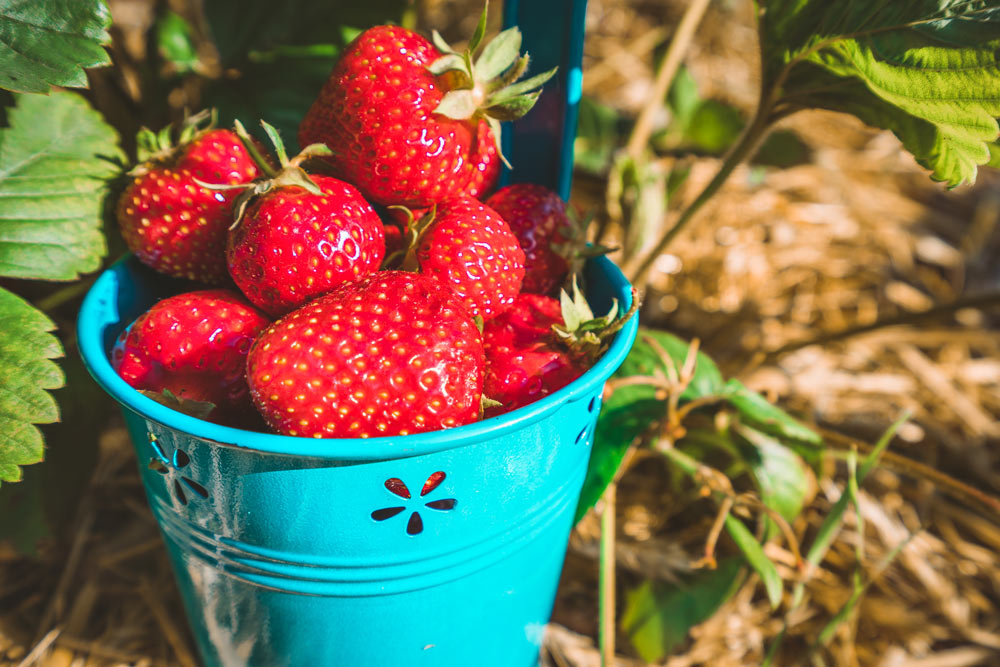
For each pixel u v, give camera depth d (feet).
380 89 0.83
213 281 0.90
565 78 0.94
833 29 0.93
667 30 1.88
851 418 1.26
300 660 0.87
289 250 0.79
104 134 0.98
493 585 0.85
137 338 0.82
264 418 0.77
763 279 1.44
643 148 1.34
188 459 0.78
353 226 0.81
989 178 1.70
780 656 1.06
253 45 1.16
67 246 0.92
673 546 1.06
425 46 0.86
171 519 0.84
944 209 1.62
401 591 0.81
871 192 1.63
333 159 0.87
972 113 0.88
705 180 1.57
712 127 1.52
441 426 0.76
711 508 1.13
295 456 0.72
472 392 0.77
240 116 1.09
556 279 0.93
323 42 1.14
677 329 1.34
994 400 1.31
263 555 0.80
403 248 0.86
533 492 0.82
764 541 1.04
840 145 1.73
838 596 1.10
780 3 0.96
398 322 0.76
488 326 0.86
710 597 1.02
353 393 0.75
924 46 0.89
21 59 0.88
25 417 0.84
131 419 0.80
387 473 0.75
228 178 0.86
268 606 0.83
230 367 0.83
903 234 1.55
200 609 0.89
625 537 1.11
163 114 1.18
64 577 1.06
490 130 0.89
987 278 1.50
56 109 0.97
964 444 1.25
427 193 0.86
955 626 1.09
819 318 1.40
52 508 1.05
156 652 1.03
